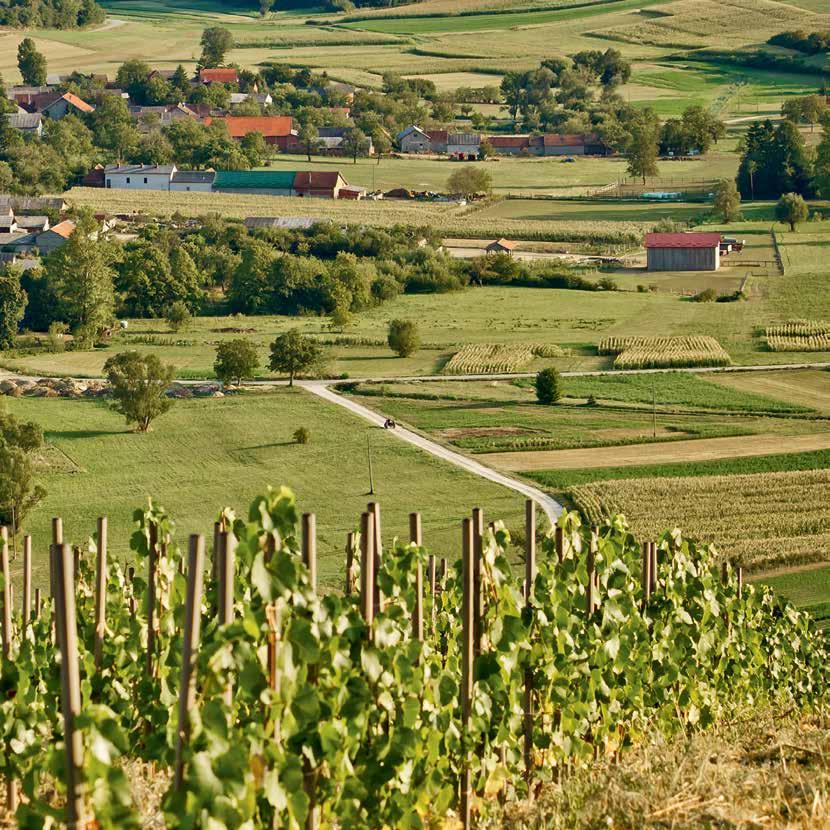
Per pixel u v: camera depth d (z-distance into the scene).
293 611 28.86
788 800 32.50
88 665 37.59
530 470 181.62
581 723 41.38
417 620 36.78
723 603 58.19
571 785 35.59
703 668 51.69
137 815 25.27
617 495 165.75
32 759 33.78
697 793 32.81
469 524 35.78
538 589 40.53
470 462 186.88
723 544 142.38
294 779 28.11
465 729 35.50
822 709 53.91
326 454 193.88
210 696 26.53
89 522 162.88
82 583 50.28
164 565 40.69
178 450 198.38
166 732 34.78
